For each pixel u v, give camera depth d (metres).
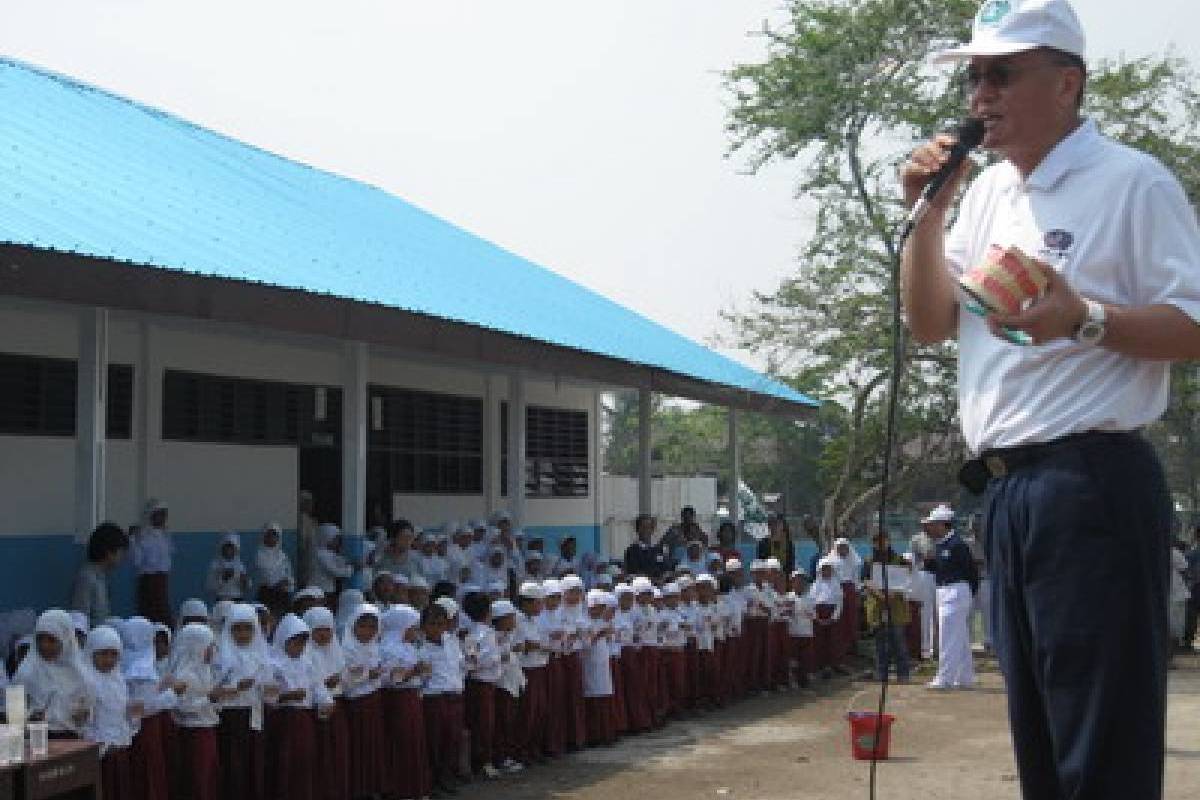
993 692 16.67
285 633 9.56
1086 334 2.63
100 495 11.60
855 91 22.58
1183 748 12.55
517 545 17.81
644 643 13.66
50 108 13.62
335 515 17.67
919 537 20.22
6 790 6.50
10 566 13.02
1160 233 2.75
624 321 22.53
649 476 21.61
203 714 9.05
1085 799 2.70
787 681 16.81
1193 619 22.88
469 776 11.09
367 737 10.09
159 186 12.59
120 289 9.38
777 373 24.84
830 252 24.53
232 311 10.34
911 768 11.75
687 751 12.62
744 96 23.52
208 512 15.55
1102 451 2.74
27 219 9.23
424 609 10.84
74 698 8.23
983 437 2.88
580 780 11.23
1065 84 2.85
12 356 13.14
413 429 19.77
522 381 19.53
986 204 3.04
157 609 13.59
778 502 26.39
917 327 3.04
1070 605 2.71
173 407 15.13
